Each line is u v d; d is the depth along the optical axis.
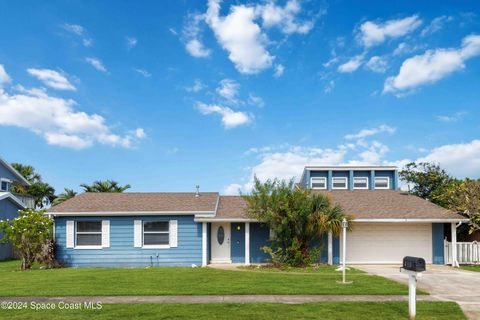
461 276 13.85
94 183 35.97
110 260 18.61
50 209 18.98
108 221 18.81
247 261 18.66
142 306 9.09
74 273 14.98
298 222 17.30
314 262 17.77
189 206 19.45
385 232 19.25
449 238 21.62
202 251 18.64
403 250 19.16
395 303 9.35
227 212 19.55
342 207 19.88
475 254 18.50
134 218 18.88
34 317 8.16
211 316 8.21
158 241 18.86
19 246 17.33
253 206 17.61
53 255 18.09
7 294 10.50
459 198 18.77
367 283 12.10
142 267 18.12
